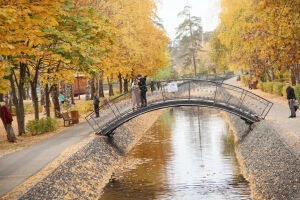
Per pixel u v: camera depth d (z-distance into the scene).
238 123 28.38
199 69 101.56
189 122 35.47
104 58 25.14
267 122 20.30
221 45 57.19
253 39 18.36
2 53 10.38
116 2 29.30
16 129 27.00
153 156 21.11
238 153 20.28
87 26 16.31
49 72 23.08
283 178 11.68
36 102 23.88
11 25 9.72
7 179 12.07
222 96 25.20
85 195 13.41
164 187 14.95
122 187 15.16
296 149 12.94
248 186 14.41
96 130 22.53
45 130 24.09
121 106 23.92
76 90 58.03
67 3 15.37
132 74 42.25
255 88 47.31
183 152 21.67
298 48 16.70
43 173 12.67
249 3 30.89
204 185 14.90
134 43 34.59
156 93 24.02
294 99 21.34
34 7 9.95
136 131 29.58
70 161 14.76
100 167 17.27
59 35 15.27
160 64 50.72
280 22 17.20
